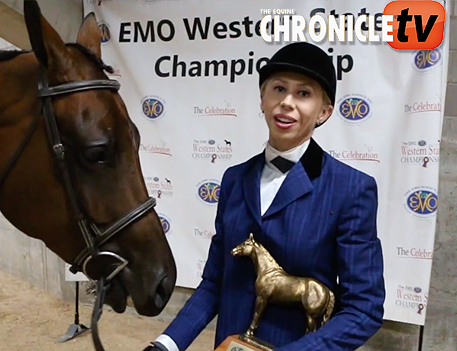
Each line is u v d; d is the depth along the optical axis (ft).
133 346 8.22
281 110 2.75
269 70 2.77
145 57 8.20
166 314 9.27
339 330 2.57
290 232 2.75
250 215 2.96
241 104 7.76
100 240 3.10
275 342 2.81
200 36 7.86
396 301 7.13
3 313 9.66
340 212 2.71
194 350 8.14
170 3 7.97
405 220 6.99
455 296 7.54
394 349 7.88
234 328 3.00
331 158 2.93
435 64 6.65
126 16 8.23
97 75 3.16
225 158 7.93
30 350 8.06
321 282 2.79
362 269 2.66
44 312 9.77
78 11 8.68
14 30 8.18
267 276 2.75
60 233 3.20
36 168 3.06
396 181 7.00
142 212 3.18
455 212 7.40
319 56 2.72
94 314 3.01
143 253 3.19
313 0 7.23
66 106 2.97
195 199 8.18
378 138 7.05
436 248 7.54
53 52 2.98
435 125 6.70
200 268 8.29
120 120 3.10
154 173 8.34
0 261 12.52
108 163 3.03
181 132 8.13
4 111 3.05
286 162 2.91
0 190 3.18
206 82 7.91
